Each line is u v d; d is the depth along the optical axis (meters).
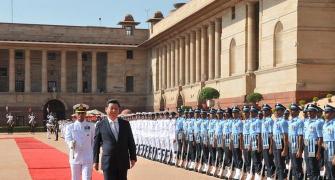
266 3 53.38
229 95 61.56
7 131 93.06
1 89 102.06
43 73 101.38
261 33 54.38
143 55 104.56
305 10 47.72
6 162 36.22
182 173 29.62
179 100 81.19
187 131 31.75
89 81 105.25
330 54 47.94
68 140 19.28
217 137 27.88
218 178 27.34
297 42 47.50
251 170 24.80
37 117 100.69
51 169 31.52
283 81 49.53
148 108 101.88
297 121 21.52
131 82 104.44
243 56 58.41
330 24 48.03
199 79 74.06
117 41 104.12
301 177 21.59
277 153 22.58
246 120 25.19
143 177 27.56
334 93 47.59
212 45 69.69
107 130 16.73
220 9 64.44
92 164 19.42
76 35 103.06
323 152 20.41
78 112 19.42
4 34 100.38
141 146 41.03
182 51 81.44
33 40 101.25
